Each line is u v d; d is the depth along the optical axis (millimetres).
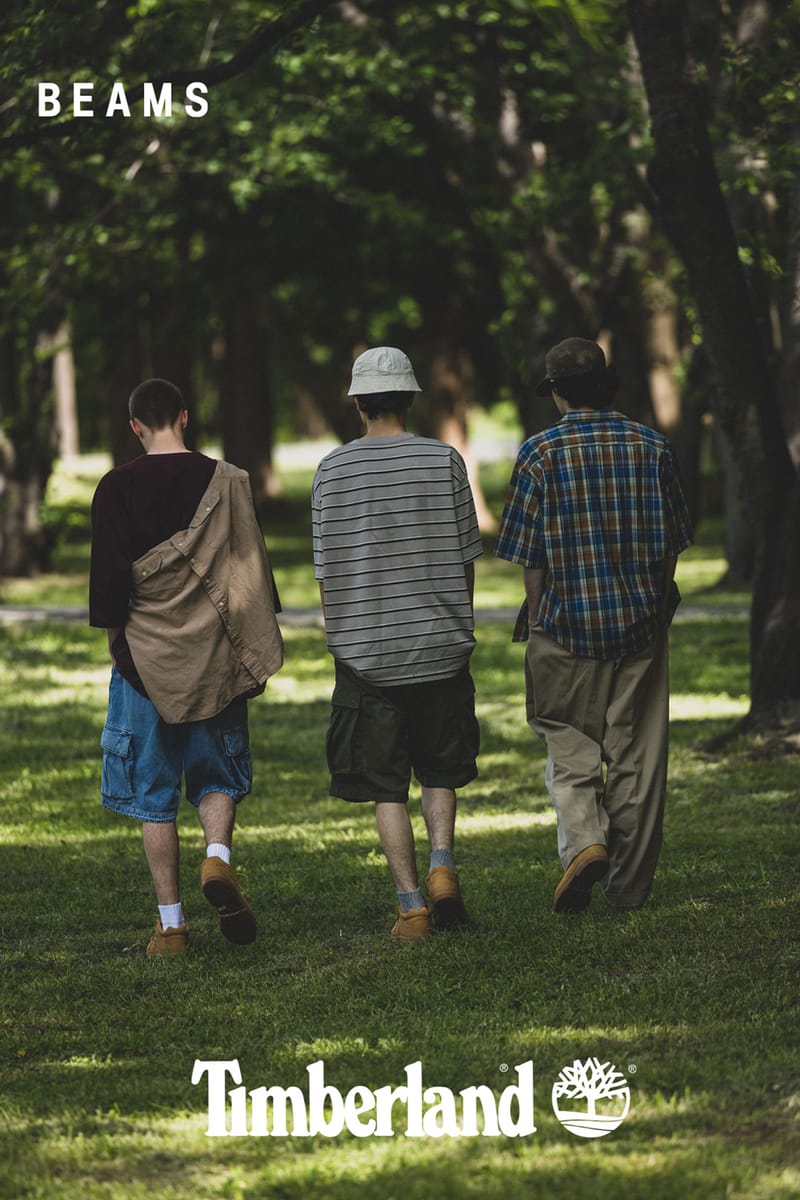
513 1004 11078
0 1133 8828
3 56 19922
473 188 60250
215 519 12750
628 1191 7730
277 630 12977
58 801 20984
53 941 13633
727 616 41656
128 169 46312
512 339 58750
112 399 78000
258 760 24062
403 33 46344
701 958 11953
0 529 60375
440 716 12992
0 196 57625
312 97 47594
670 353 68188
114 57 21812
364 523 12719
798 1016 10391
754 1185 7734
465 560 12914
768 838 16750
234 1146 8625
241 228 63219
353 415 87438
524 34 46969
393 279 68500
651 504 13047
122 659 12719
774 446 22203
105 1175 8219
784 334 23375
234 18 39938
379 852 17047
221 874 12273
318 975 11992
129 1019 11117
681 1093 9117
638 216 48844
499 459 129750
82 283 57281
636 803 13250
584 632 12984
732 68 22953
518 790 21000
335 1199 7801
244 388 86500
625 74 34125
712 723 25609
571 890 12867
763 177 25562
